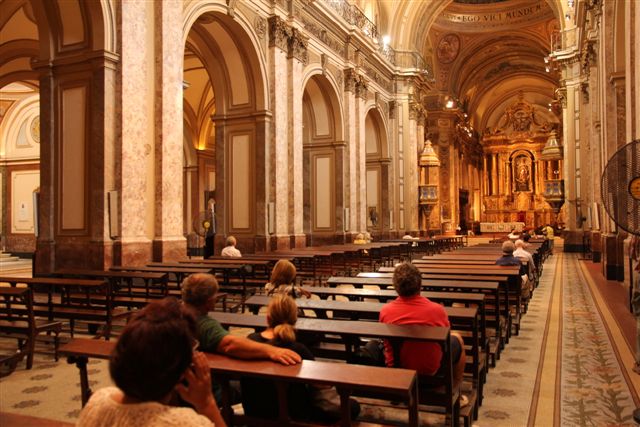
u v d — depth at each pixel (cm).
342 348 484
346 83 2058
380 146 2520
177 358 155
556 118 4781
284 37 1568
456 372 391
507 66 4284
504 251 879
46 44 1010
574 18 2366
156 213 1046
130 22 991
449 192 3700
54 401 462
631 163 440
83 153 983
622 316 867
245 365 275
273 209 1492
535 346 672
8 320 632
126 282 925
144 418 149
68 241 983
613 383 517
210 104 2364
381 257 1591
